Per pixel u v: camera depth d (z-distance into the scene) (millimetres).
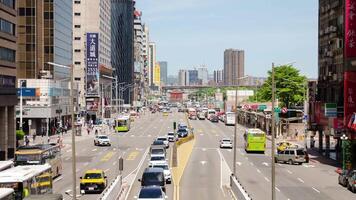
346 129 71250
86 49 183500
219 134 133750
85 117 177500
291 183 56719
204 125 171875
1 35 83875
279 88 171625
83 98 197750
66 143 107000
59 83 139375
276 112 125812
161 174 46000
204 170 66625
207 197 45656
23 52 142500
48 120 122438
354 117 67312
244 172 65625
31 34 142750
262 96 186000
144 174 45938
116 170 66250
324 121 84500
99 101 186250
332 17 85688
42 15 143375
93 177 49062
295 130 122312
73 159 33625
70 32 167125
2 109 86000
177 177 59969
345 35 74688
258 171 66938
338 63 80875
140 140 113250
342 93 78062
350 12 74312
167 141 93438
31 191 38469
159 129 147875
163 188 45219
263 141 90500
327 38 88750
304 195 48656
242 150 95312
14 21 90375
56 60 146375
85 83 198000
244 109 171500
